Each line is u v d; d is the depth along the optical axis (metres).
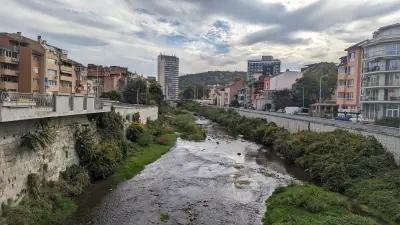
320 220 16.95
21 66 59.00
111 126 32.59
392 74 56.75
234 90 139.88
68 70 73.75
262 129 50.12
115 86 109.44
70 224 17.69
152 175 28.61
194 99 189.75
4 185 15.92
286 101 86.81
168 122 67.44
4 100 15.21
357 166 24.86
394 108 56.44
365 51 61.47
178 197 23.19
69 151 24.31
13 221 15.20
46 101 19.52
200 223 18.86
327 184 24.33
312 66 102.56
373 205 19.75
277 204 20.78
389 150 26.58
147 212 20.11
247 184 26.72
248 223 18.97
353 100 64.56
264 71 162.62
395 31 57.19
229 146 45.84
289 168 32.38
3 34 58.34
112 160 27.59
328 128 37.62
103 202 21.30
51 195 19.33
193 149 42.69
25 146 17.77
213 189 25.30
